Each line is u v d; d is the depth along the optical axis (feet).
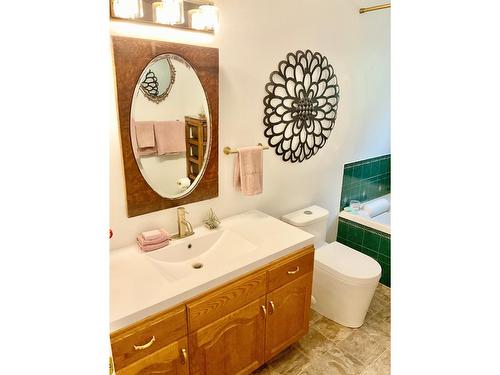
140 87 4.66
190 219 5.88
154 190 5.19
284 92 6.64
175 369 4.31
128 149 4.75
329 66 7.38
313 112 7.39
